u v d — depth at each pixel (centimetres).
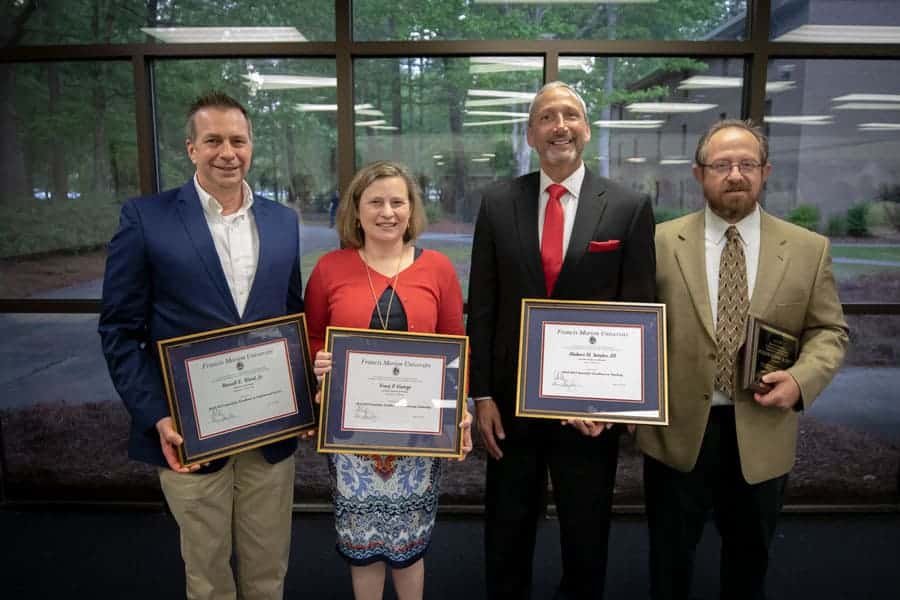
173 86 256
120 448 273
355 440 152
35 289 268
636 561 235
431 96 256
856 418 270
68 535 253
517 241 165
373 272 163
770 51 245
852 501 273
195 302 148
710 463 164
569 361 157
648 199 163
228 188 151
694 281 160
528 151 260
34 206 264
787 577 222
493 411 171
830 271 161
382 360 153
